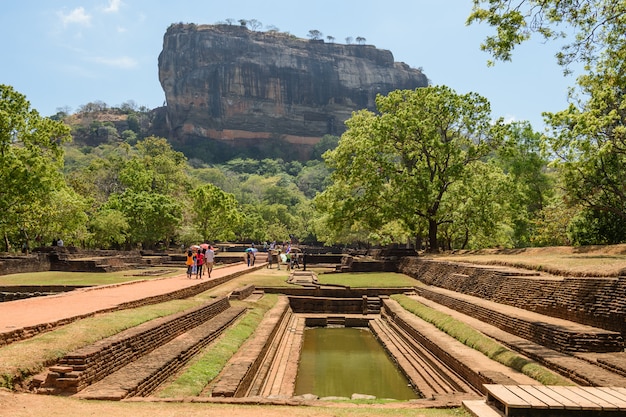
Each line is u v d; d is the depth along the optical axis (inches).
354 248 3169.3
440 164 1556.3
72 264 1328.7
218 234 2630.4
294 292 1122.0
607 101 874.1
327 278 1309.1
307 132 7465.6
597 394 250.2
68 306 531.8
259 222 3548.2
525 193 1674.5
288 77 7332.7
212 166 6638.8
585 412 229.9
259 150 7229.3
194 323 586.2
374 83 7711.6
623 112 875.4
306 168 6702.8
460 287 901.8
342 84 7539.4
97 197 2554.1
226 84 7106.3
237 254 2218.3
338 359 717.9
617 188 1007.0
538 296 617.3
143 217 2253.9
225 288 987.3
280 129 7367.1
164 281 951.6
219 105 7111.2
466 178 1501.0
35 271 1298.0
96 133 6668.3
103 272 1293.1
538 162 1672.0
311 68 7465.6
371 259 1644.9
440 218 1569.9
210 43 7190.0
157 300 665.6
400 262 1464.1
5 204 1290.6
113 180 2972.4
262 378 486.6
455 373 501.4
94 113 7741.1
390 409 293.3
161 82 7524.6
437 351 574.9
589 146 866.8
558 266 719.1
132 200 2298.2
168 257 1818.4
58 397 279.1
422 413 278.2
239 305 832.3
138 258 1616.6
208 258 1074.7
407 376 589.9
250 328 666.2
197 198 2506.2
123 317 485.7
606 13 593.0
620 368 374.6
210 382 400.2
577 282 549.6
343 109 7568.9
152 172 3056.1
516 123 1717.5
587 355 432.1
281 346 705.6
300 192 5580.7
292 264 1738.4
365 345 824.9
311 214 4055.1
